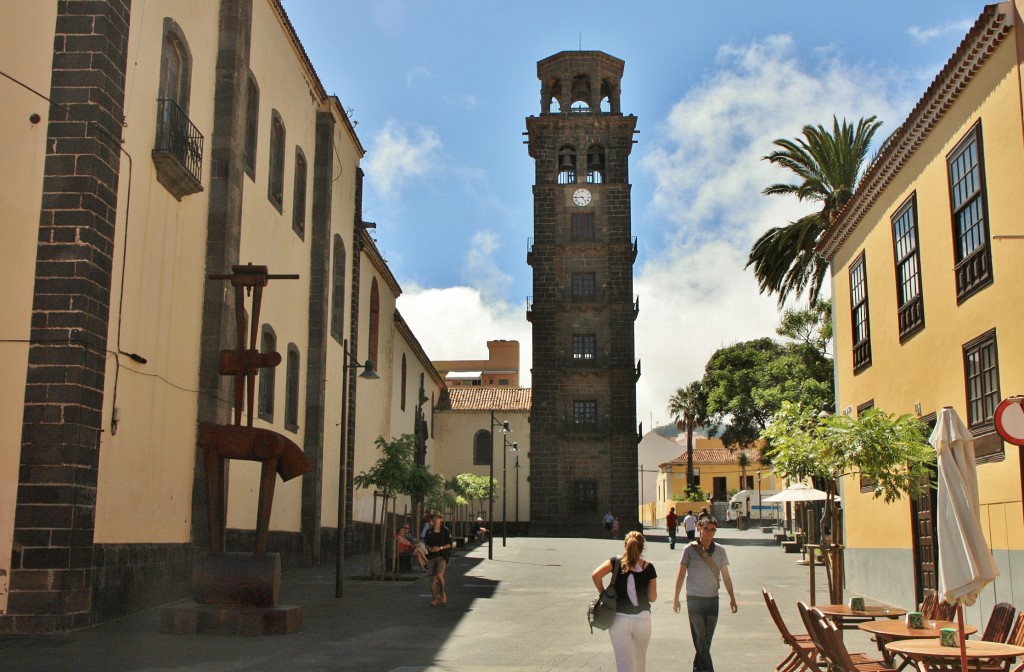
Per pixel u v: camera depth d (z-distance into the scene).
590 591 24.08
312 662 12.41
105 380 15.71
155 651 12.94
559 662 12.89
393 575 26.69
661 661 13.08
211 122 21.22
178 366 19.06
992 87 14.14
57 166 15.34
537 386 58.50
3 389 14.76
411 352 56.06
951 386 15.94
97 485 15.38
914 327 17.78
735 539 52.22
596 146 61.69
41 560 14.33
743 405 52.97
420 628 16.42
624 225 60.19
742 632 16.19
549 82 62.56
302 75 29.27
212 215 20.86
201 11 20.50
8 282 15.05
